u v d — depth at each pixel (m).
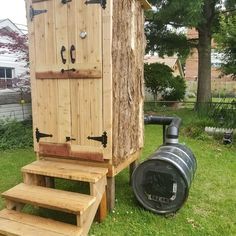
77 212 2.52
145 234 2.79
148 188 3.19
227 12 8.89
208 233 2.81
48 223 2.62
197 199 3.54
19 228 2.54
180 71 22.31
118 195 3.64
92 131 3.09
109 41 2.88
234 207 3.34
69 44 3.06
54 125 3.29
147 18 8.32
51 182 3.39
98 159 3.09
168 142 3.95
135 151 3.83
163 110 10.57
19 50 6.91
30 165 3.20
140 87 3.90
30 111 7.98
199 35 9.73
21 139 6.06
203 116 7.76
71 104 3.16
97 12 2.88
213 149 5.75
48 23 3.14
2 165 4.71
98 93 3.00
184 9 7.14
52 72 3.20
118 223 2.98
